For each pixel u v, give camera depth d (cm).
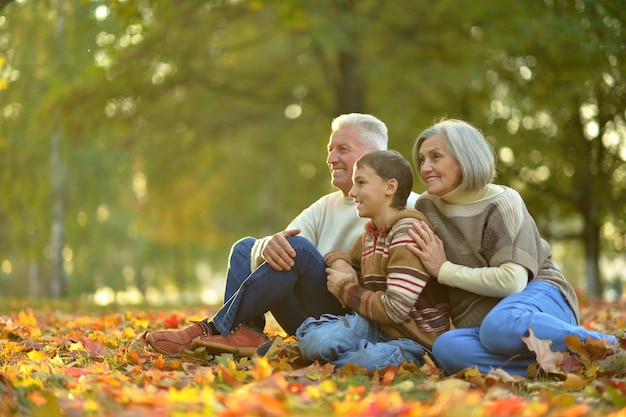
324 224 473
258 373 336
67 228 1784
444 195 392
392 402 281
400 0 1416
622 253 1573
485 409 281
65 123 1515
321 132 1806
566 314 387
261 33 1639
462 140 383
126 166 1850
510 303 370
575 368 357
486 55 1384
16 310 909
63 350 461
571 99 1327
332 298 415
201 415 272
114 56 1419
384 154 399
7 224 1873
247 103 1823
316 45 1546
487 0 1305
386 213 398
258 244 425
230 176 2358
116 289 2725
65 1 1427
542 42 1245
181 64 1552
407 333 387
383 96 1493
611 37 1067
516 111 1413
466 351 367
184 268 3102
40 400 301
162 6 1255
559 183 1521
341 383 345
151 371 364
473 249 383
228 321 410
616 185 1411
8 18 1386
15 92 1436
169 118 1781
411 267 378
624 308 862
